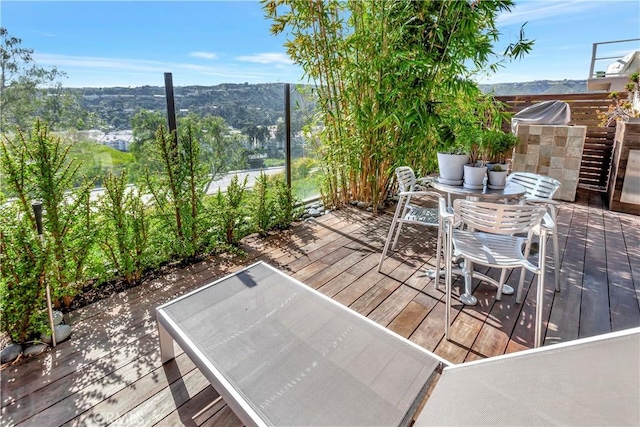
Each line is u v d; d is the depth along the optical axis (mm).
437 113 3609
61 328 1940
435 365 1321
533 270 1772
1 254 1732
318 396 1181
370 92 3832
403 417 1104
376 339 1465
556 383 892
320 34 3682
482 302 2320
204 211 2979
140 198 2551
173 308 1670
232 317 1605
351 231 3658
